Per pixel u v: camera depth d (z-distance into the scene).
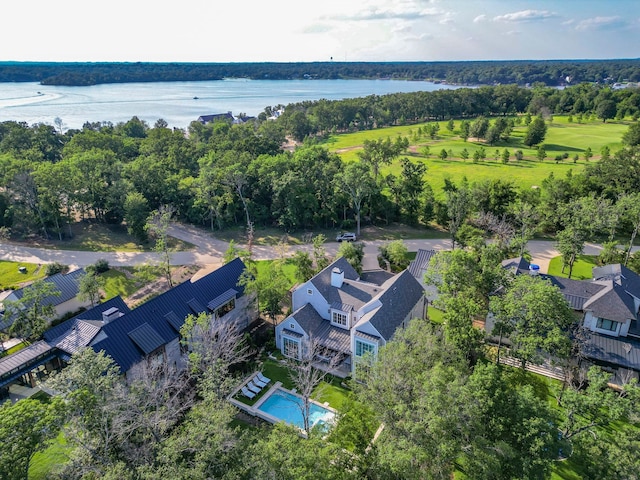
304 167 94.44
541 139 157.88
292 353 49.41
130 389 32.19
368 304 46.78
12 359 41.88
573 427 30.81
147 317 45.44
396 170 129.88
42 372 44.31
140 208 81.38
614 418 27.98
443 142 175.38
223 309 52.72
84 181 87.25
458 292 46.22
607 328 48.50
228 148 121.62
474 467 25.31
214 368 37.44
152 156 107.81
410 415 27.03
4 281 67.69
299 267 62.47
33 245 80.88
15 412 25.45
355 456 28.91
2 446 24.00
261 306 58.06
